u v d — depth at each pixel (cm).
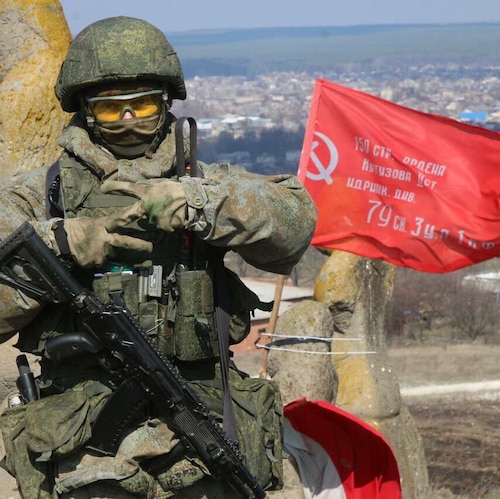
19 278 371
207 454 384
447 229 968
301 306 848
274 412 413
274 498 586
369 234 981
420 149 968
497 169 960
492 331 4503
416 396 3172
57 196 389
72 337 379
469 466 2103
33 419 378
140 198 365
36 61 625
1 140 612
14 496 461
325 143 983
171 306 388
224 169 396
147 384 377
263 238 376
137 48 381
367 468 590
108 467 379
